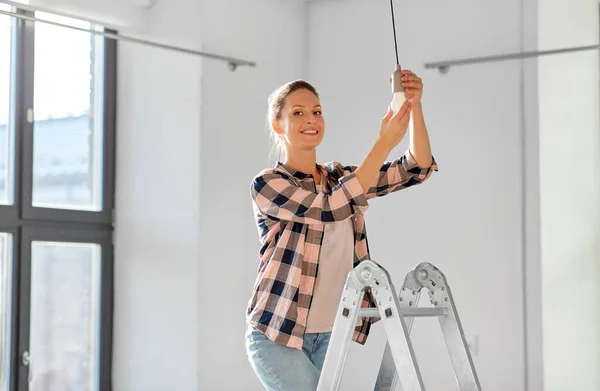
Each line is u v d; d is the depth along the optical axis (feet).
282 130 7.91
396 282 15.38
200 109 14.60
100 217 15.25
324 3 16.70
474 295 14.56
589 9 14.03
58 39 14.84
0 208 13.82
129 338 15.16
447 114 15.05
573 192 13.94
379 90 15.94
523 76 14.35
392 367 7.91
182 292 14.58
